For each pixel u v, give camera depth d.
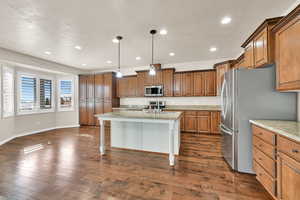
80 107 6.02
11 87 4.13
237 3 1.92
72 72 5.75
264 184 1.72
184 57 4.51
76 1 1.86
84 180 2.01
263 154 1.75
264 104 2.07
